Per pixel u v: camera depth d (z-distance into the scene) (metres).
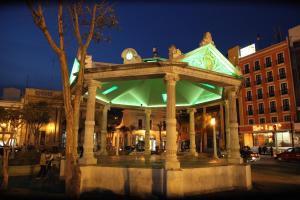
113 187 9.28
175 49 9.48
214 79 10.66
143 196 8.66
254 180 12.91
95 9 8.77
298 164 23.81
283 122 39.31
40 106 36.09
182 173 8.45
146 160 13.37
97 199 8.39
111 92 14.57
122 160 13.27
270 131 40.88
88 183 9.55
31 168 15.34
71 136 7.77
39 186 10.43
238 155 11.02
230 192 9.61
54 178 12.52
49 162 13.98
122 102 16.14
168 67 9.39
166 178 8.25
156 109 17.25
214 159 14.73
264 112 43.62
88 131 10.17
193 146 16.83
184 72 9.70
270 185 11.29
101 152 15.84
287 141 38.72
